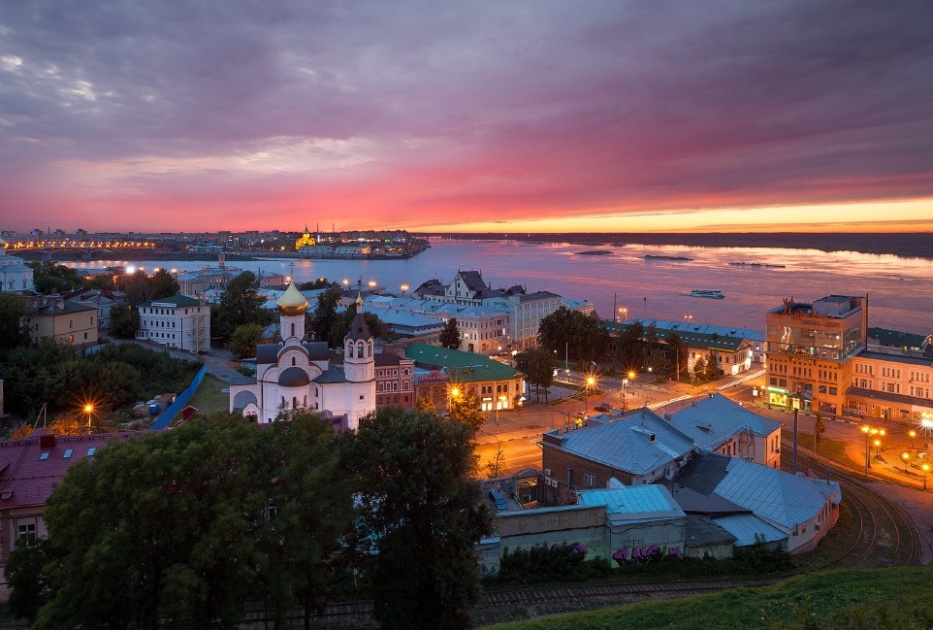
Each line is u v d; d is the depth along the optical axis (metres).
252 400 108.62
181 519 41.97
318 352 112.88
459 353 161.50
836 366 143.62
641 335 193.62
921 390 136.88
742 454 101.88
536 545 65.00
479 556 57.56
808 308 153.12
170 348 172.88
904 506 92.12
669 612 51.59
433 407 121.69
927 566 65.50
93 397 121.06
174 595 38.75
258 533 43.66
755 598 55.00
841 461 111.94
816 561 71.94
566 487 87.94
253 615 55.03
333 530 47.09
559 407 149.88
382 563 52.22
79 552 41.03
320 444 48.59
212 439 44.50
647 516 67.00
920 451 116.94
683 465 87.19
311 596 49.53
